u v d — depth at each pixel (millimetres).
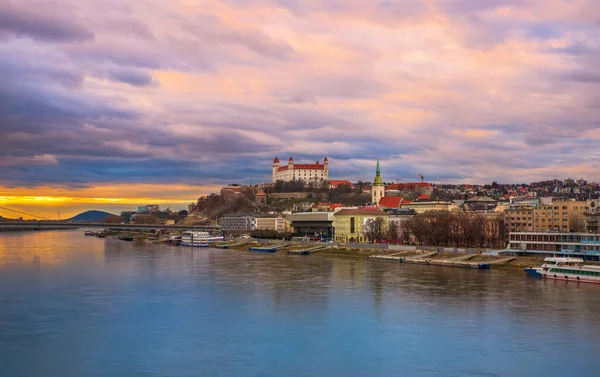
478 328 152500
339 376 117688
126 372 119438
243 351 132875
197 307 178125
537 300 189000
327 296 196750
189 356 129250
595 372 120250
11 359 127000
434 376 117875
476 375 118562
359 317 164625
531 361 126500
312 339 142375
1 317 163250
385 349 134500
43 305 179750
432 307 178000
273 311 172625
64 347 135500
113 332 148000
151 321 159500
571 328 152125
